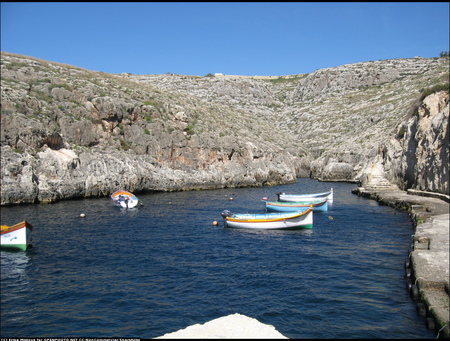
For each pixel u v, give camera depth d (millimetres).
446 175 35250
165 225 29422
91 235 25844
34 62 65562
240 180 62125
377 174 54062
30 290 15930
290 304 13852
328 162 81188
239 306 13797
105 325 12633
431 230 21266
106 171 47312
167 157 56250
